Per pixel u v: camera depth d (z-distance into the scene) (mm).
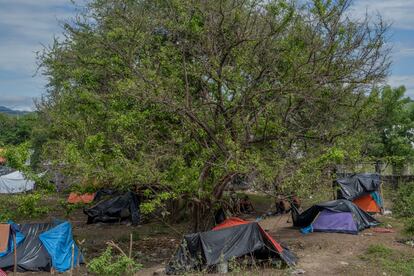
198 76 14664
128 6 16500
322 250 16516
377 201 23938
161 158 14062
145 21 15250
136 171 13242
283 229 20984
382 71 16422
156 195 14398
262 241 13766
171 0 15352
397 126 27578
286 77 14805
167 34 15883
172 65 15094
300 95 14586
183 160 14195
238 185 18656
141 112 14531
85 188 15273
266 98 14984
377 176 23734
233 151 13695
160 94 13312
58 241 14961
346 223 19391
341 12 15250
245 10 15156
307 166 13961
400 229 19828
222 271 13125
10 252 14641
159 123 15125
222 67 14633
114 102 14602
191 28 14789
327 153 13797
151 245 18922
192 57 15445
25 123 42125
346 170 17750
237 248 13539
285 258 13859
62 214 27219
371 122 17188
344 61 15367
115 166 13305
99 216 24859
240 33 14508
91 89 16297
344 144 15367
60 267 14727
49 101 21000
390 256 15156
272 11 14648
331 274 13188
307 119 16250
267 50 14633
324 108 16203
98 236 21359
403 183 25141
